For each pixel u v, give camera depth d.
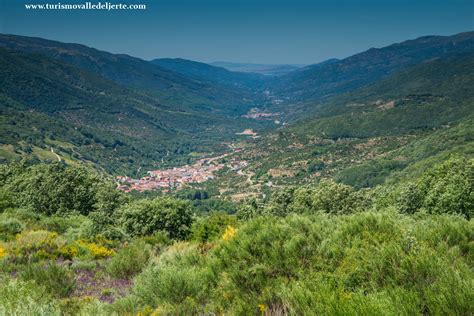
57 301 6.99
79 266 11.01
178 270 7.34
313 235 7.09
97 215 18.70
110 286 9.00
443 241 6.36
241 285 6.21
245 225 8.12
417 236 6.65
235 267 6.57
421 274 4.85
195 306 6.11
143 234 21.28
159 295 6.66
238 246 7.22
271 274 6.33
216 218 22.75
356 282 5.32
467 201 26.86
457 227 6.65
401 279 4.92
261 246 6.98
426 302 4.12
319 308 4.18
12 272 9.80
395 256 5.37
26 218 23.22
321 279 5.31
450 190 28.28
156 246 14.31
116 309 6.53
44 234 15.20
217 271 7.00
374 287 4.96
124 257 10.32
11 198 31.03
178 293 6.58
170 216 21.55
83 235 17.69
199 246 11.12
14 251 12.14
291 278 5.83
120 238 17.94
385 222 7.03
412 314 3.88
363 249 5.92
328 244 6.57
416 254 5.20
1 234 15.66
